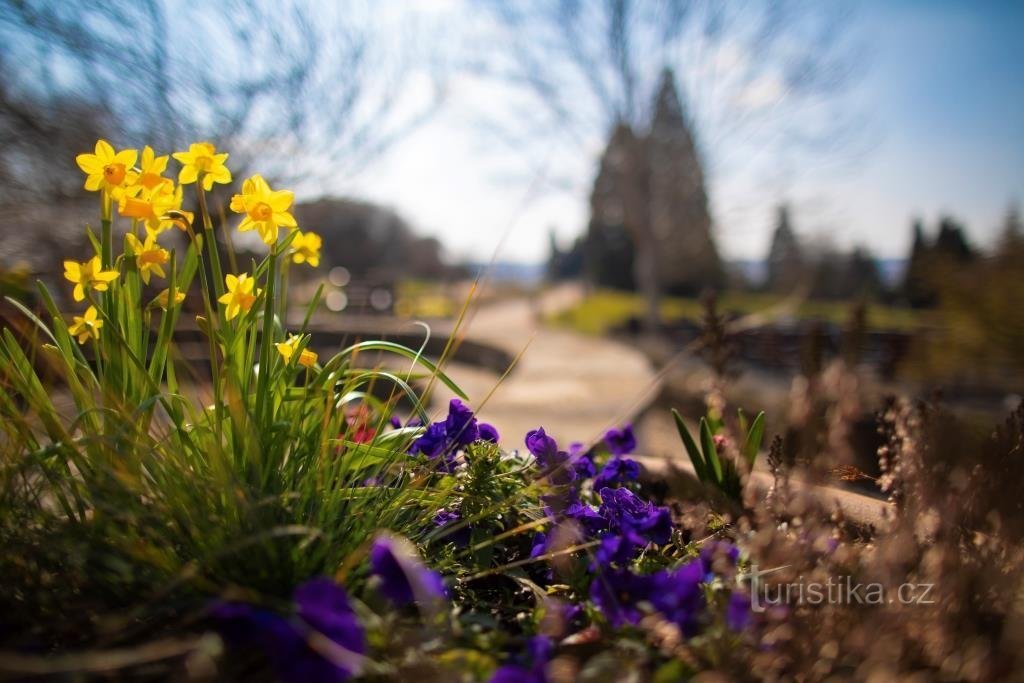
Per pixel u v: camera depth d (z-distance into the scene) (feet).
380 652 1.51
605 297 51.11
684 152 27.07
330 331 12.31
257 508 1.69
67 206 7.89
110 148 2.02
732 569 1.81
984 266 9.44
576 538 1.99
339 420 2.22
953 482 1.93
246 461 1.88
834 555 1.77
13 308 3.17
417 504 2.14
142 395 2.03
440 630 1.60
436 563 1.94
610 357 18.34
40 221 7.84
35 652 1.57
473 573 1.95
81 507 1.83
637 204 28.30
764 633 1.54
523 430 8.71
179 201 2.12
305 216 10.82
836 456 2.10
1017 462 1.88
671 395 7.22
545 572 2.10
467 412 2.38
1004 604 1.63
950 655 1.48
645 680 1.51
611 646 1.65
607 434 2.85
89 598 1.65
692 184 27.58
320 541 1.76
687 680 1.46
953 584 1.58
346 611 1.43
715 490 2.32
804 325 12.92
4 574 1.69
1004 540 1.83
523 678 1.39
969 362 8.79
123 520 1.72
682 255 29.71
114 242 6.82
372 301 33.42
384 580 1.61
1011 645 1.42
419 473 2.21
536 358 18.04
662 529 2.10
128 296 2.04
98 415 2.08
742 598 1.53
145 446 1.83
